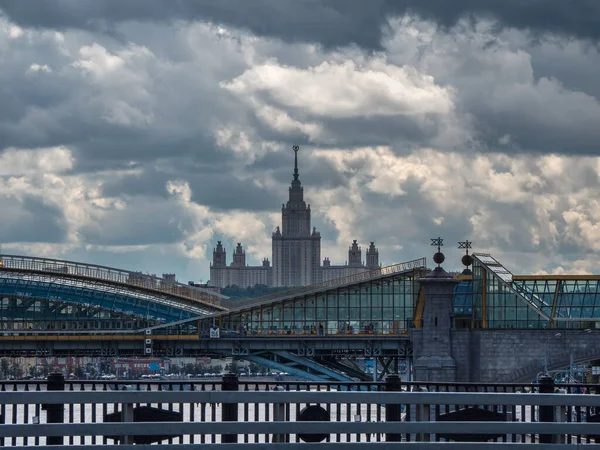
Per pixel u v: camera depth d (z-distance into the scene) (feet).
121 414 113.60
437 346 539.70
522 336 536.01
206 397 106.42
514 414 120.78
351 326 593.01
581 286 542.98
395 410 120.98
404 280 589.32
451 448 108.68
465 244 574.97
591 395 108.37
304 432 107.45
